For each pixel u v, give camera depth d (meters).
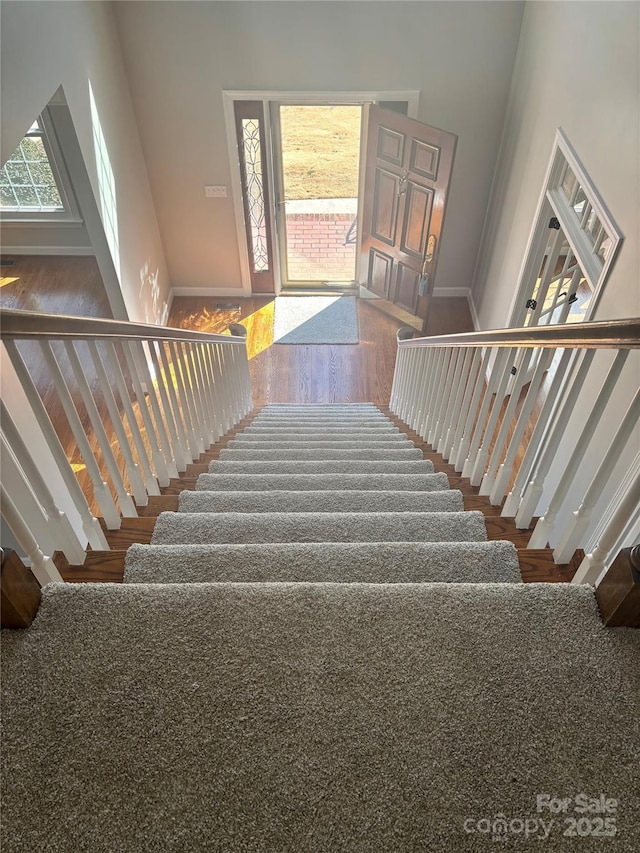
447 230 5.78
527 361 1.84
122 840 0.89
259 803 0.94
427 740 1.02
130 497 1.86
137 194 4.94
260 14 4.39
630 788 0.97
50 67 3.08
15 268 5.72
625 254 2.57
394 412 4.69
